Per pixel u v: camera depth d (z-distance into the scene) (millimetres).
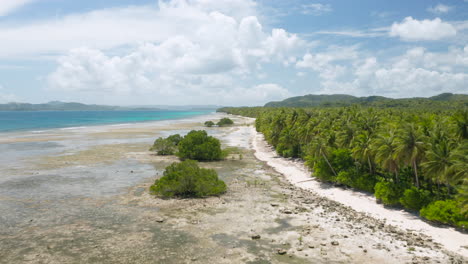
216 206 41438
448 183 40469
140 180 54625
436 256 28031
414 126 46344
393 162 43594
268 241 30781
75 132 140875
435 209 35844
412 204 39656
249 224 35219
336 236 32188
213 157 76562
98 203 41812
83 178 55312
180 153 76125
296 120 86500
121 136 124188
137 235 31797
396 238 31906
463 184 32062
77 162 69688
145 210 39406
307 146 73875
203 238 31281
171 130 154750
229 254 27938
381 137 45406
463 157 34750
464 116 46531
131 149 90000
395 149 41688
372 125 57469
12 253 27547
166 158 76938
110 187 49875
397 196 41750
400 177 50094
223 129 168250
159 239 30922
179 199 44250
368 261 26922
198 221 35875
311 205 42844
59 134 130625
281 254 28016
